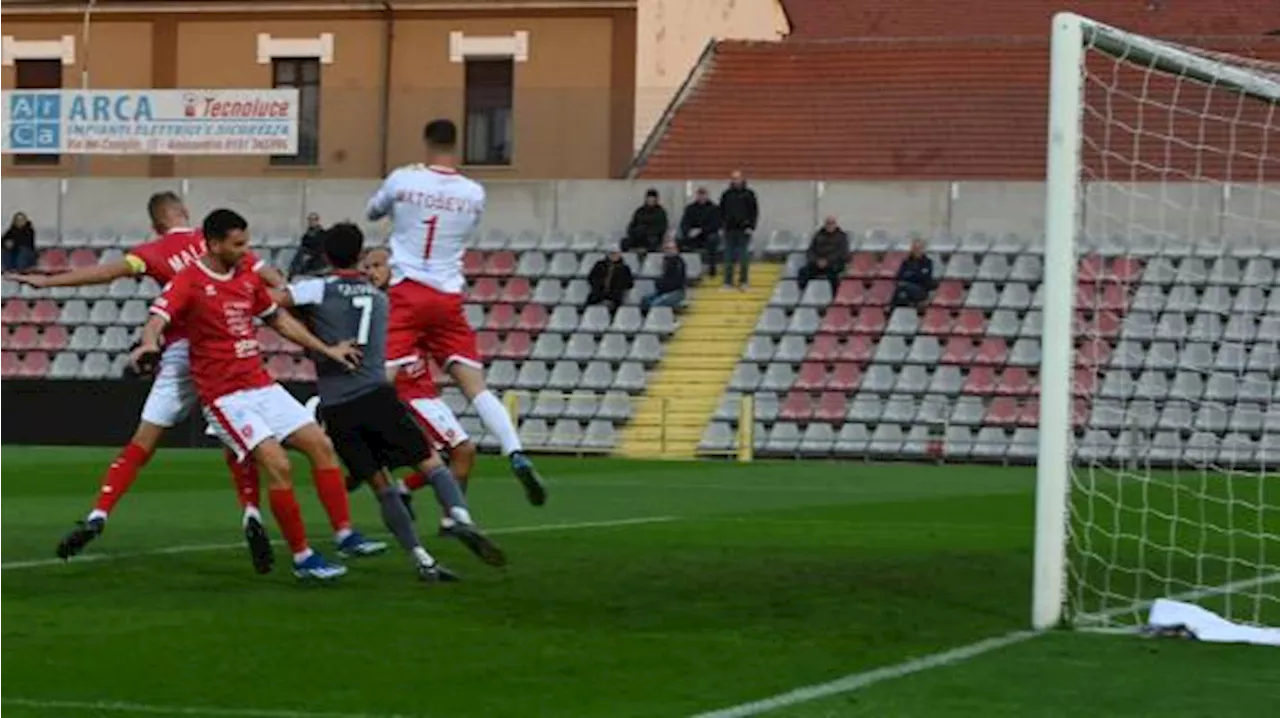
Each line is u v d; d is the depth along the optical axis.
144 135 101.19
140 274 33.62
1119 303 84.50
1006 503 56.16
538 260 96.56
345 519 33.62
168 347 33.34
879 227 95.94
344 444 32.44
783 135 104.69
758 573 34.28
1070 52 28.00
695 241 94.44
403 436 32.16
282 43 108.00
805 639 26.47
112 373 97.50
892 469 77.19
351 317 32.12
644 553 37.88
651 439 89.19
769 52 110.31
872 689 22.61
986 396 87.19
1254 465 81.75
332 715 20.72
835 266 91.69
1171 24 124.12
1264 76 34.84
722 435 88.44
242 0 108.19
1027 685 23.16
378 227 100.00
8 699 21.41
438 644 25.58
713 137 105.00
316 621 27.56
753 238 96.25
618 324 92.94
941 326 89.44
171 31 109.25
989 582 33.50
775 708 21.27
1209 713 21.55
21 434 84.25
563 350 93.00
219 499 51.47
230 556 36.00
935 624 28.27
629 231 95.75
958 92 106.00
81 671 23.23
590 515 48.94
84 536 33.34
